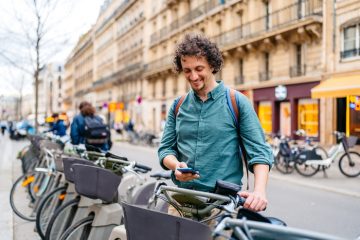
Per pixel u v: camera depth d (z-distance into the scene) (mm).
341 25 21250
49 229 4633
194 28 37906
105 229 3988
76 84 102938
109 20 71062
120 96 61719
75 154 6520
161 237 2076
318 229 6715
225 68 31812
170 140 2877
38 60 15328
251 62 28875
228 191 2391
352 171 12734
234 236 1830
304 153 12836
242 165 2703
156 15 47906
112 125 55719
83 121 7812
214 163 2615
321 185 11062
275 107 26672
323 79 22250
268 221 1950
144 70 50125
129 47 59406
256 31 28094
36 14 14797
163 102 45000
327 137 22438
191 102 2715
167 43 44531
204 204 2527
